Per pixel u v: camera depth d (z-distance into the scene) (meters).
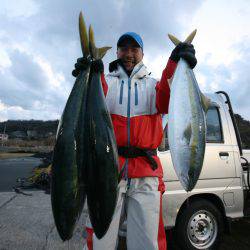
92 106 2.26
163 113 3.12
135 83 3.17
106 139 2.22
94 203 2.16
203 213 4.86
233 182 5.13
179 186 4.65
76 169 2.10
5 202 7.20
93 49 2.34
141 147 3.00
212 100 5.32
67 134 2.12
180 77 2.67
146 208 2.90
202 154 2.51
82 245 4.85
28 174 12.03
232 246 5.33
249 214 5.55
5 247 4.69
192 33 2.81
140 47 3.23
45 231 5.37
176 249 5.11
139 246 2.87
